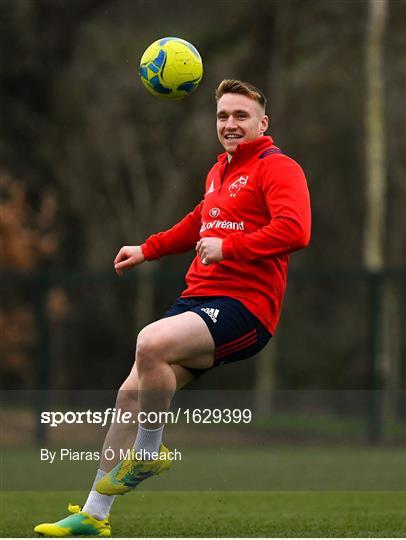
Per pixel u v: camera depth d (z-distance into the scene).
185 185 103.12
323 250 104.31
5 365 74.88
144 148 105.56
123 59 101.25
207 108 99.81
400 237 101.06
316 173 102.50
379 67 79.06
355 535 22.61
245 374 85.62
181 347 20.44
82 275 57.94
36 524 24.91
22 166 96.19
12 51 95.19
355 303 91.69
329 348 88.25
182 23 103.94
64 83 98.56
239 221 21.28
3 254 78.25
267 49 94.69
